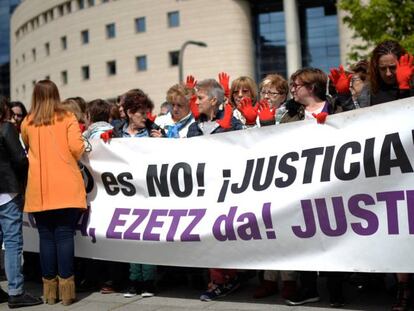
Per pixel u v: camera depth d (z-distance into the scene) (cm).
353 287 514
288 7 4050
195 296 505
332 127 421
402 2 1702
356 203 403
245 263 443
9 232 499
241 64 5103
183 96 566
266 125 466
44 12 6494
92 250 517
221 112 522
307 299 458
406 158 387
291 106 491
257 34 5553
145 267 506
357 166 404
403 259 385
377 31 1745
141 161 499
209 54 5156
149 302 489
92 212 518
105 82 5722
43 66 6562
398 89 436
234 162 459
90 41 5859
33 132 495
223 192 460
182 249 469
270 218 433
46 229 500
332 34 5494
